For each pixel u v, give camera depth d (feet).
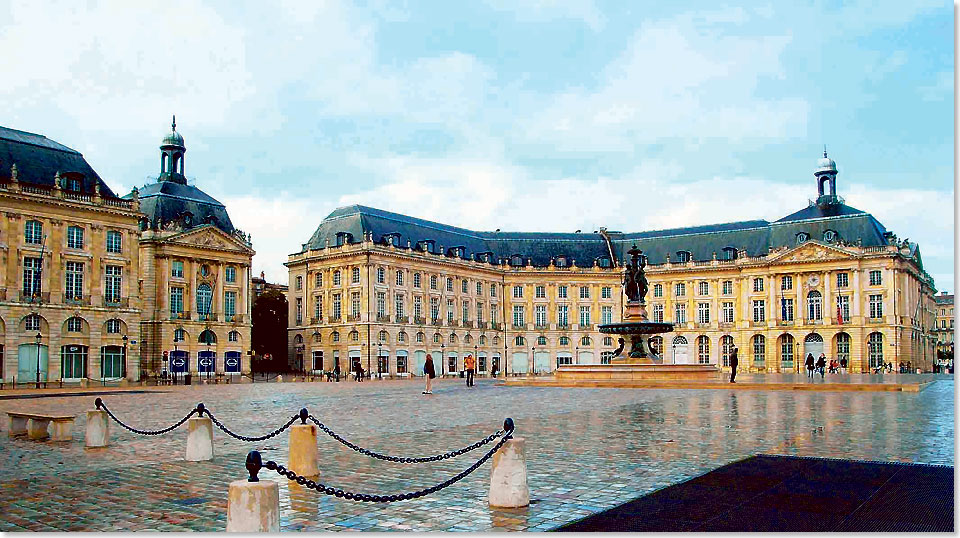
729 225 342.44
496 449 37.58
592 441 59.47
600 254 353.31
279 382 221.87
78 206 207.31
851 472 44.73
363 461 50.85
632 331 168.35
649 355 172.76
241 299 266.98
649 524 33.19
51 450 58.39
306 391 152.05
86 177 214.07
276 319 328.29
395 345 289.12
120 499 39.70
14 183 194.49
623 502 37.58
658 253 348.18
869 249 297.74
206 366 254.47
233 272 266.36
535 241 352.90
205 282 257.34
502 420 78.69
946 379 185.06
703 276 334.85
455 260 318.04
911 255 310.65
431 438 63.26
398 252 292.40
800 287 312.29
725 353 330.95
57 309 202.08
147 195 261.44
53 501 39.29
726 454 52.06
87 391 158.71
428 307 306.35
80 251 208.33
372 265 283.59
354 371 282.77
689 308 337.31
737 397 114.32
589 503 37.50
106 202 214.07
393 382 209.67
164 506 38.06
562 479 43.37
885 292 294.87
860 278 300.20
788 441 58.65
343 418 83.20
